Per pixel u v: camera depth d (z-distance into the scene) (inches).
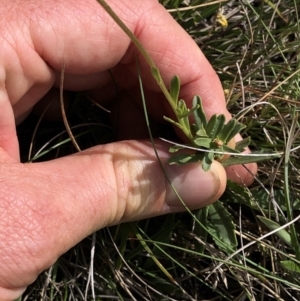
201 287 5.2
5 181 3.7
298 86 5.1
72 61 4.4
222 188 4.3
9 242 3.6
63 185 3.8
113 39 4.3
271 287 5.0
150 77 4.6
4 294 3.7
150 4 4.4
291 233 4.2
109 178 4.0
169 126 5.0
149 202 4.2
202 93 4.6
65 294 4.8
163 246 4.9
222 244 4.5
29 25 4.2
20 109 4.6
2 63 4.1
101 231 5.0
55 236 3.7
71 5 4.2
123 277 4.9
